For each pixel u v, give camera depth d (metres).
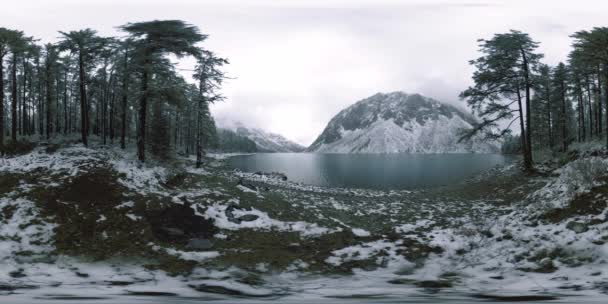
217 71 31.64
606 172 12.64
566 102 49.62
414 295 7.46
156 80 23.95
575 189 12.48
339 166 85.62
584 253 8.98
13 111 33.72
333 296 7.55
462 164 83.00
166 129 27.45
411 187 37.00
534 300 6.54
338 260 11.02
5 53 26.62
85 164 19.25
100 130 51.16
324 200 22.97
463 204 20.98
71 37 29.05
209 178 23.83
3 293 7.69
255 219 15.42
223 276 9.58
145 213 14.34
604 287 7.10
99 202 14.80
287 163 102.56
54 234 12.14
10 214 13.09
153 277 9.42
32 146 23.72
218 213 15.47
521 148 32.09
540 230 10.95
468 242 11.53
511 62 26.58
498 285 8.04
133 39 22.81
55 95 46.88
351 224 16.02
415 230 14.19
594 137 35.69
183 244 12.34
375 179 48.28
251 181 29.69
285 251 11.95
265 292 8.04
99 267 10.20
